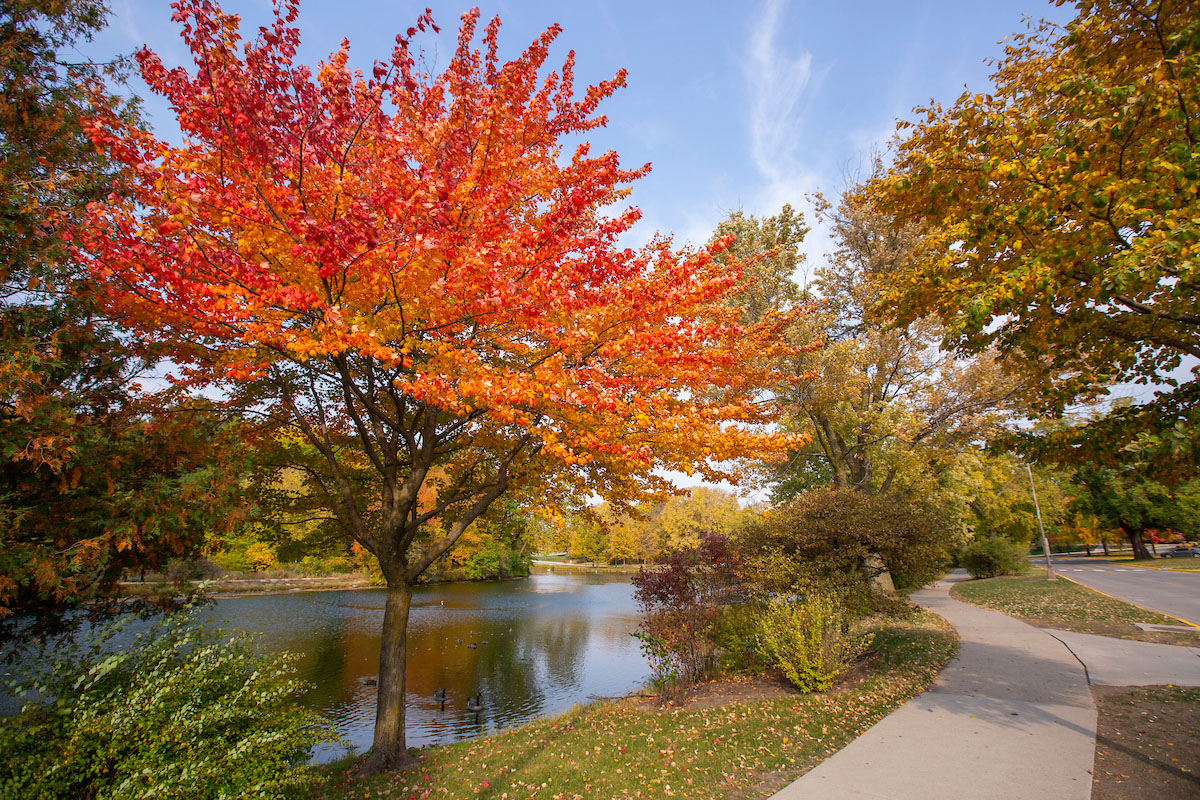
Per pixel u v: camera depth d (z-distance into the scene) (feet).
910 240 52.08
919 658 31.32
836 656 27.09
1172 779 14.74
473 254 13.07
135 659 14.25
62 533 15.55
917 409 55.47
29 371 13.64
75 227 14.56
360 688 43.01
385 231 13.75
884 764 16.75
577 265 15.80
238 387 23.99
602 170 15.57
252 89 12.91
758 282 52.31
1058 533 159.12
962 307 15.76
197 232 13.88
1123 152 14.23
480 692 41.91
